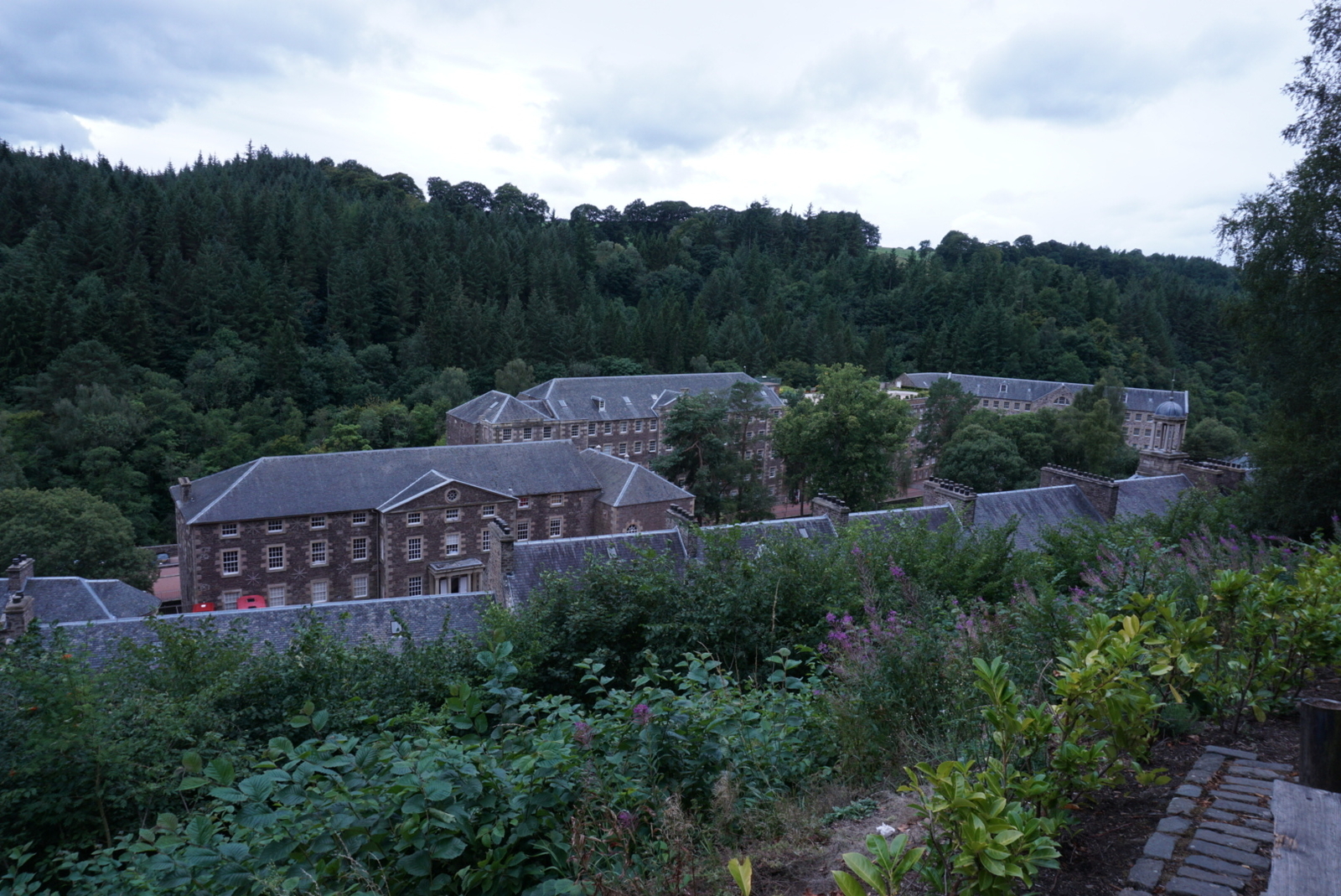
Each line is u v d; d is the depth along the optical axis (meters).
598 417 80.94
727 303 147.50
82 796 9.19
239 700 12.32
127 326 86.12
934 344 133.12
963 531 17.17
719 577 12.23
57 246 106.44
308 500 45.81
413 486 48.28
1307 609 6.53
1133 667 6.02
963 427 75.12
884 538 16.34
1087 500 33.94
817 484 56.66
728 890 4.60
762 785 6.33
